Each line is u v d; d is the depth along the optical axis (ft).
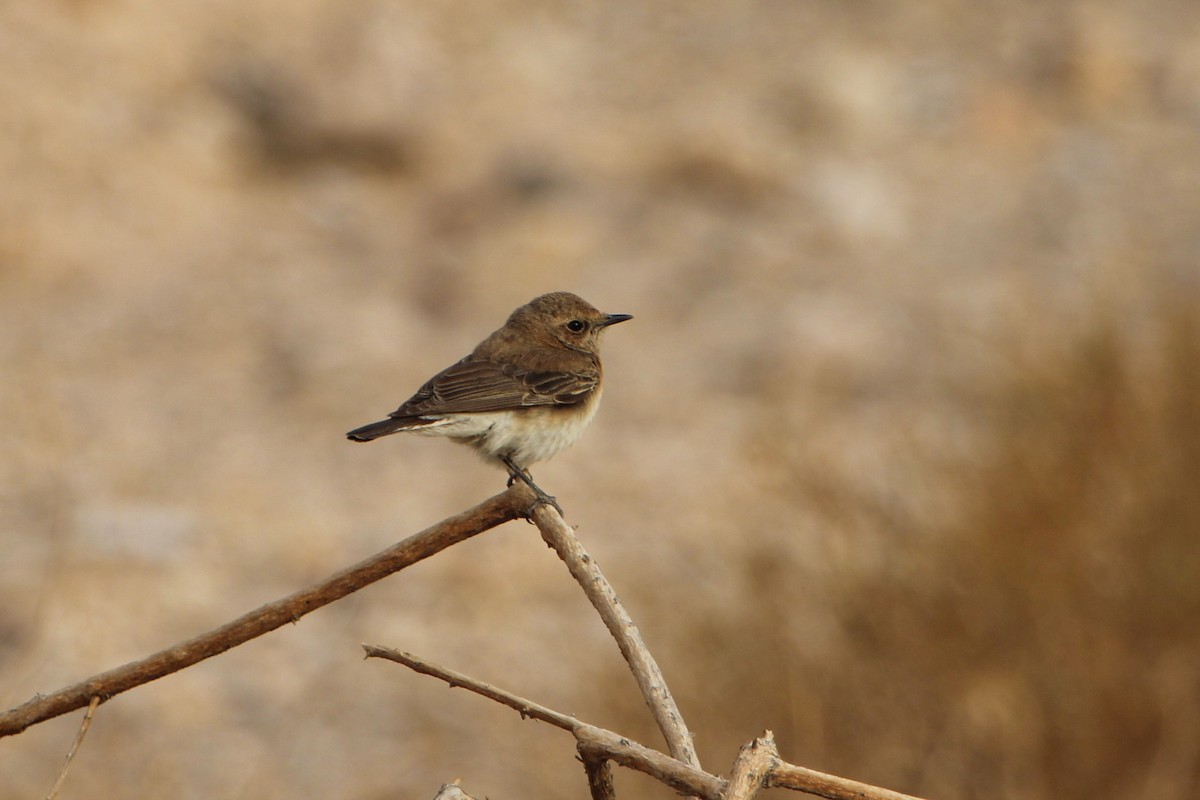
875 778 33.55
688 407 59.47
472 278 69.77
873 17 96.32
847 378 59.57
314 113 80.79
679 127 82.38
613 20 97.30
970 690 34.14
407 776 37.91
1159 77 87.04
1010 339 48.29
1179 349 39.83
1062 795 33.53
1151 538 35.40
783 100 85.66
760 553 37.88
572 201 75.77
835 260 70.85
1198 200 73.61
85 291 66.59
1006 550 35.27
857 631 35.04
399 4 93.66
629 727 34.99
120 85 79.05
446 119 82.74
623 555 47.39
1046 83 87.51
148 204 73.10
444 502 53.67
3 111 74.28
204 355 63.00
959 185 77.66
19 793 36.58
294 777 38.22
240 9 86.58
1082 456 37.83
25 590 45.70
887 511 39.58
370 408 59.67
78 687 14.52
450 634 44.50
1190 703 33.47
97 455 55.11
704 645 35.58
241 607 46.19
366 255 71.72
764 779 11.80
